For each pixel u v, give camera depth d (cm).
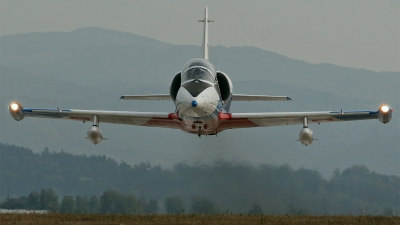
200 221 6169
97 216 6750
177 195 11356
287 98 10525
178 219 6400
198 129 9219
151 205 11150
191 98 8519
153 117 9231
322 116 9094
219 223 5997
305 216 7231
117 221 6125
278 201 10994
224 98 9600
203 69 8888
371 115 8912
